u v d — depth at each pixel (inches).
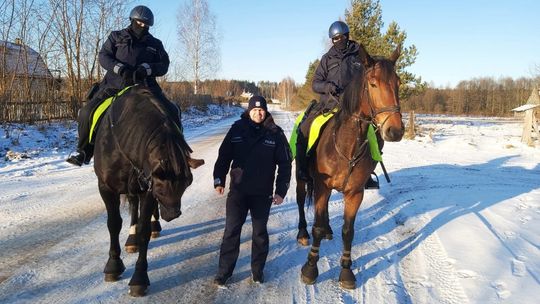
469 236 213.5
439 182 353.1
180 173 131.3
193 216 249.0
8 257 179.5
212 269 175.6
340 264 183.3
